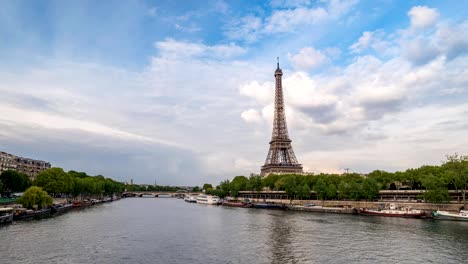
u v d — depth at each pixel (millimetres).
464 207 176250
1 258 82938
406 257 87062
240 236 118688
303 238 113688
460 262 82375
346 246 100312
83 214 190875
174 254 91250
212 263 82375
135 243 105000
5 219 135750
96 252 91938
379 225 144250
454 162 180250
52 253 89125
